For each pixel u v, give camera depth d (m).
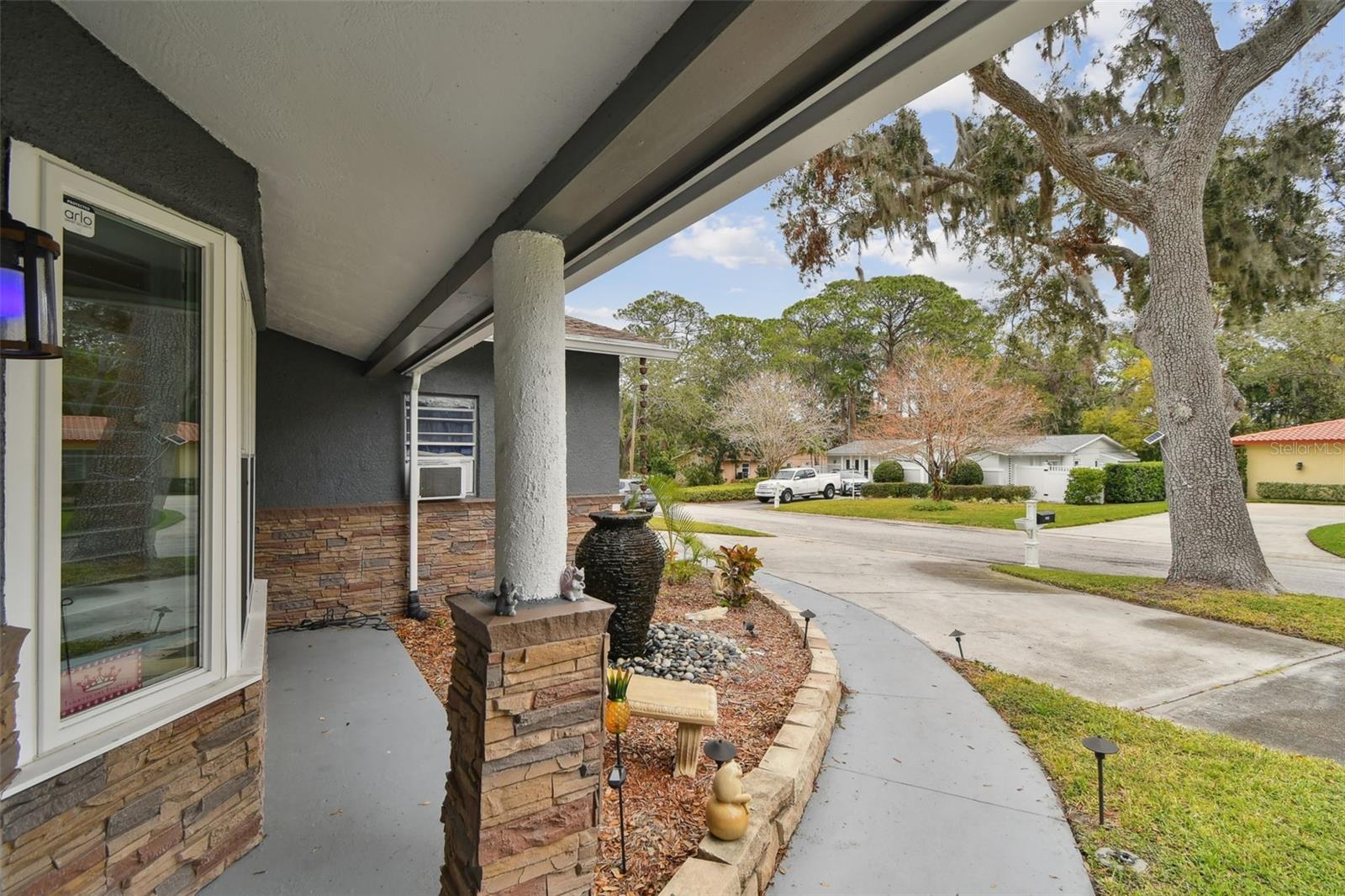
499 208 2.06
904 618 6.29
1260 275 9.80
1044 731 3.52
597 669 1.89
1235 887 2.22
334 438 5.55
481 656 1.74
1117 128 9.18
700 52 1.12
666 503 7.36
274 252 2.87
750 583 6.54
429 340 3.91
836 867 2.31
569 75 1.36
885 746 3.32
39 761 1.47
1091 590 7.67
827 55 1.18
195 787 2.00
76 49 1.35
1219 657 5.12
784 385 27.25
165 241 1.84
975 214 10.59
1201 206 8.31
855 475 28.95
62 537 1.57
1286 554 10.99
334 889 2.11
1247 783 2.95
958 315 29.20
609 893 2.01
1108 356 28.12
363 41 1.29
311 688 4.02
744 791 2.39
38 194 1.40
